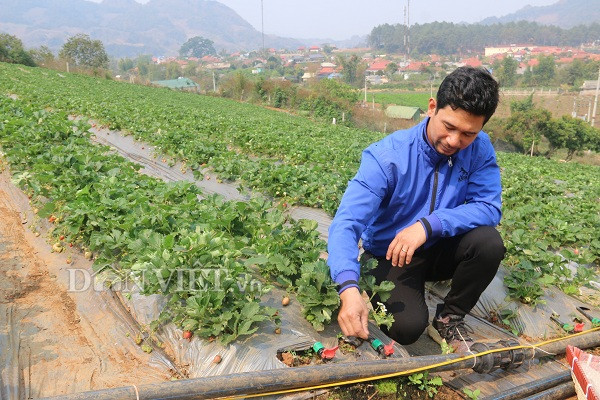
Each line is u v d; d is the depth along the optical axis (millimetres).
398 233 3234
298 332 3393
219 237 3984
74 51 82188
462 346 3438
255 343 3260
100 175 6820
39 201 6441
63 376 3305
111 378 3289
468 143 3016
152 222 4711
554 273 5102
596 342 3893
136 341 3615
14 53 53125
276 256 3840
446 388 3307
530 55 198750
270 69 170875
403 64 168750
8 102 13906
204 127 14891
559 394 3312
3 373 3293
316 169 9281
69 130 9727
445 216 3230
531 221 7340
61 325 3887
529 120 44312
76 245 5168
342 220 3215
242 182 8594
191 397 2482
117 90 36844
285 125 22250
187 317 3557
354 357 3252
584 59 149375
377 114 48156
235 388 2578
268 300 3734
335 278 3066
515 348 3410
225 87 56719
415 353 3725
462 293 3510
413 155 3299
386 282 3406
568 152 45312
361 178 3305
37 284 4555
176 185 6301
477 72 2846
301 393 2832
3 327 3820
